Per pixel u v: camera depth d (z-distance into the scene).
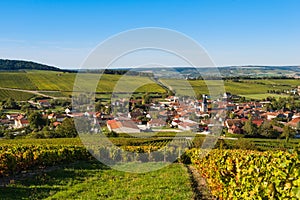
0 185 10.68
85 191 10.01
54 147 18.62
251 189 5.91
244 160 8.02
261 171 5.97
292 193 4.25
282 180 4.83
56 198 9.02
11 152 14.11
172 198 8.98
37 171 14.00
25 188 10.19
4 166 12.21
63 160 16.94
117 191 9.98
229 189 7.53
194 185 11.41
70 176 12.77
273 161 6.25
